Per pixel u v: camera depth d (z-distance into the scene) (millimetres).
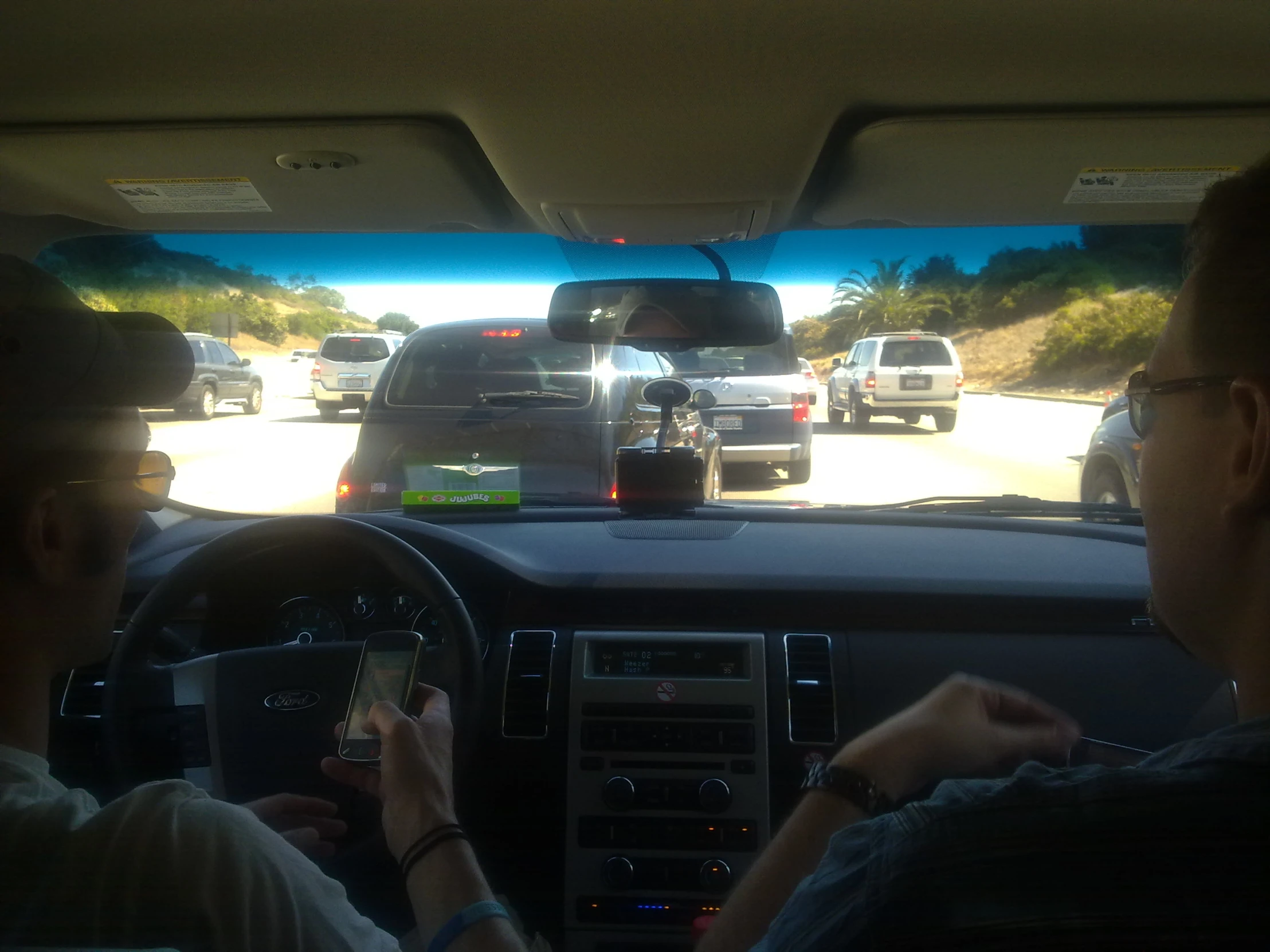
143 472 1207
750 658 2488
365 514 2746
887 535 3031
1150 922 808
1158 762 910
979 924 849
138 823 1049
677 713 2455
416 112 2229
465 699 2178
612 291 2748
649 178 2441
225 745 2262
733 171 2398
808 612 2572
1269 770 827
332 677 2301
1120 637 2549
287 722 2266
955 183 2543
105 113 2244
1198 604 924
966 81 2061
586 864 2424
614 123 2188
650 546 2895
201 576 2219
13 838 1029
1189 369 918
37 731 1138
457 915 1379
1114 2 1771
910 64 1983
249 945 1047
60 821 1047
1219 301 870
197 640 2646
